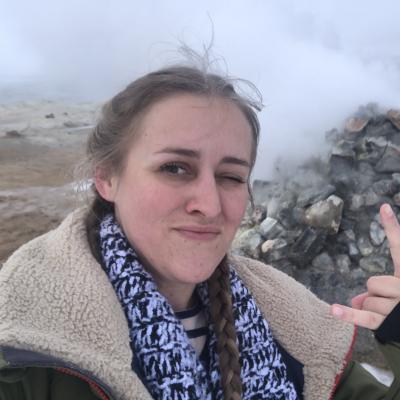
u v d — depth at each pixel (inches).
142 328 17.2
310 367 21.6
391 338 17.4
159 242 16.9
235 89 18.3
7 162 134.5
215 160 16.8
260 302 22.2
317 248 65.9
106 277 17.0
